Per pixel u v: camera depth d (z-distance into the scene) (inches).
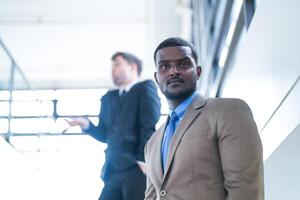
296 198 87.4
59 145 184.2
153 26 292.4
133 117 88.0
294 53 62.3
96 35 308.2
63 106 212.4
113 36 310.0
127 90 92.4
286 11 66.1
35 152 189.5
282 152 74.4
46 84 343.0
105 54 325.1
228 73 149.9
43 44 313.4
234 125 49.4
